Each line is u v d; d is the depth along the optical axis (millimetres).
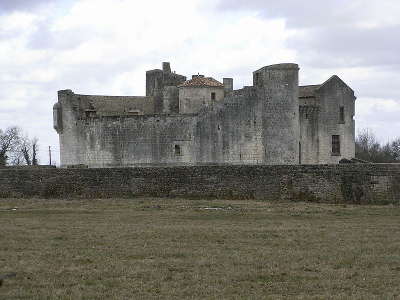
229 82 79375
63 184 52344
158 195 50156
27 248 28484
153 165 71250
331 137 75000
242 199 48000
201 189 49156
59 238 31094
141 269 24156
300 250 27500
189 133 69812
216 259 25750
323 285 21922
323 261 25344
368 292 21125
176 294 20938
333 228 33719
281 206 43594
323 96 74688
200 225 35344
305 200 46406
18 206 46969
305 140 73062
